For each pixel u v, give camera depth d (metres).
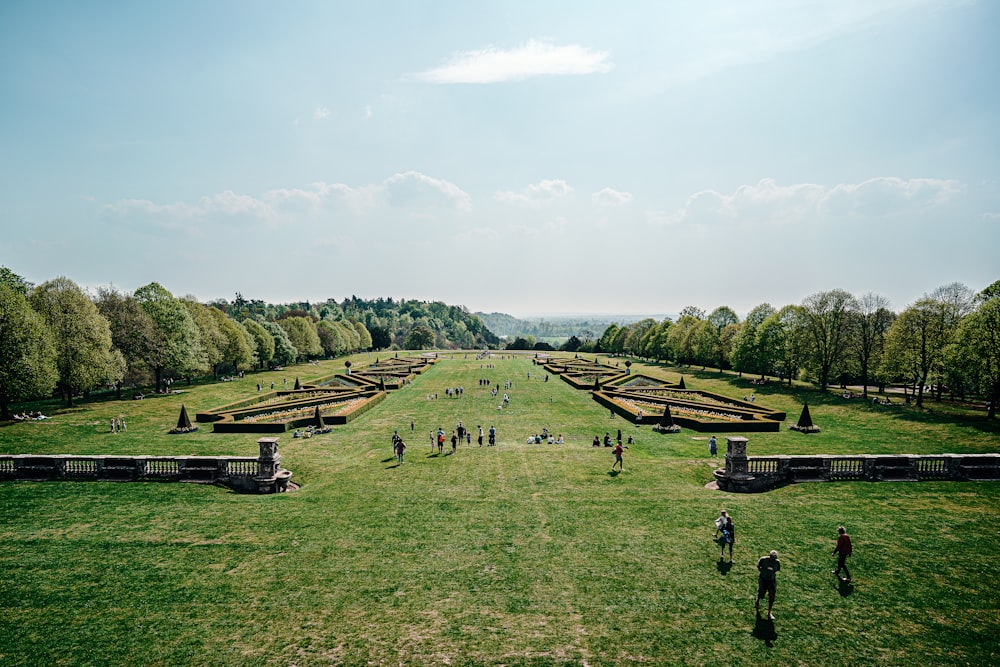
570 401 77.88
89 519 27.58
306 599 19.89
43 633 17.77
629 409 63.03
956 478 32.72
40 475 34.09
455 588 20.66
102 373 67.94
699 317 152.38
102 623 18.36
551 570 22.02
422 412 67.94
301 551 23.91
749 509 28.33
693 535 25.23
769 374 110.19
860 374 90.81
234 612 19.02
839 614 18.55
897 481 32.47
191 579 21.38
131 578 21.44
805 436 51.31
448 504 30.11
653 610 18.98
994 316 53.53
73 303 66.88
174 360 84.00
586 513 28.39
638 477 35.88
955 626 17.77
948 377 60.66
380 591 20.45
